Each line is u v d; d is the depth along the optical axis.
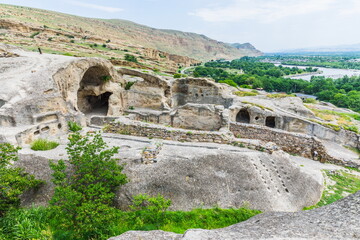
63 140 14.74
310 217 6.77
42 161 11.45
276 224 6.79
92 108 29.16
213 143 15.36
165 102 28.91
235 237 5.73
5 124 14.38
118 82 28.03
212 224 9.70
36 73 17.84
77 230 8.01
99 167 9.91
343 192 14.03
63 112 17.86
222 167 12.12
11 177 8.78
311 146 19.27
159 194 10.03
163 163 11.51
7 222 8.41
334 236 5.18
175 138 15.74
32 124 15.05
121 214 9.53
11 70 20.27
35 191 10.57
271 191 11.82
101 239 8.20
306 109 28.70
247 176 11.98
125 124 16.61
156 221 9.41
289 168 13.46
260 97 34.00
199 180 11.39
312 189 13.14
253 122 26.30
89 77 26.19
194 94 31.69
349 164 18.72
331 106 45.75
